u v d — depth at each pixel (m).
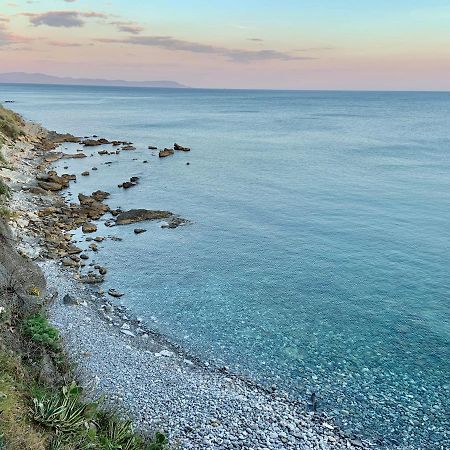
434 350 21.95
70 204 44.19
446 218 42.56
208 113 187.88
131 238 36.75
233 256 33.59
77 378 14.44
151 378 18.14
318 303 26.64
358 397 18.45
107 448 11.28
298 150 86.38
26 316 14.78
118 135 102.50
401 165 70.81
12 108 180.62
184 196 50.19
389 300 27.02
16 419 9.75
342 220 42.09
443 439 16.31
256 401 17.66
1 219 23.52
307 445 15.35
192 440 14.59
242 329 23.66
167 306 25.91
